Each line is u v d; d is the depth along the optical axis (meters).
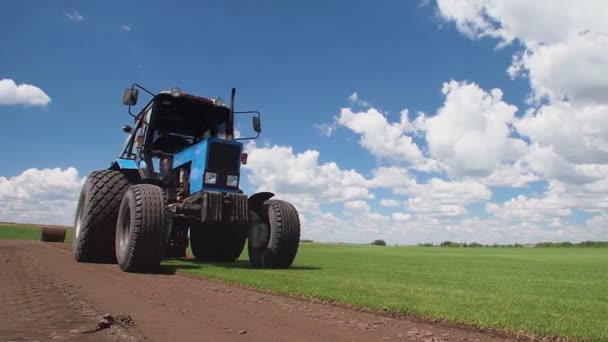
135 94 9.65
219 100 10.34
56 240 22.98
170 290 5.92
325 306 5.05
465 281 8.05
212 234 11.69
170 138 10.77
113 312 4.37
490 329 4.05
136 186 8.55
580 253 30.58
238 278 6.95
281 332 3.83
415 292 6.00
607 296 6.38
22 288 5.68
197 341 3.45
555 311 4.90
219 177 9.09
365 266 11.37
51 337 3.36
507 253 29.30
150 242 8.03
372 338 3.72
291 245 9.34
